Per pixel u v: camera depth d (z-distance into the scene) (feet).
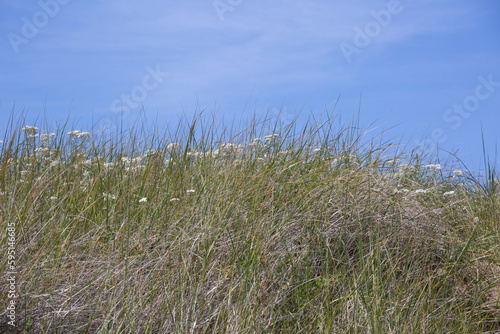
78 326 9.23
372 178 15.23
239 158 15.92
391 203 14.33
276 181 14.35
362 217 13.69
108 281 10.24
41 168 15.43
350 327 9.87
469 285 12.35
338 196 14.08
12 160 14.76
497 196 17.70
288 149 16.47
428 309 10.93
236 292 10.57
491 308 11.53
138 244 11.44
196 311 9.82
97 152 16.97
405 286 11.68
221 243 11.91
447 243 13.79
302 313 10.48
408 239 13.41
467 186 18.95
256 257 11.14
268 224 12.61
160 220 12.75
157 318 9.58
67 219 12.28
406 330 10.16
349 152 17.01
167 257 11.15
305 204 13.50
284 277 11.39
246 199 13.67
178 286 10.22
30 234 11.10
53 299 9.51
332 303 10.73
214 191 13.80
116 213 12.99
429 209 14.99
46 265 10.35
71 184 14.21
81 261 10.82
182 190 14.35
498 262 12.91
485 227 14.97
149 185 14.44
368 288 11.09
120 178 15.02
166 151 17.01
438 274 12.25
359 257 12.30
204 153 16.37
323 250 12.62
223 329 9.43
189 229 12.29
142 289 10.07
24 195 12.37
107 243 11.83
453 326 10.87
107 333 9.09
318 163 15.79
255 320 9.80
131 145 17.88
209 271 10.87
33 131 17.25
